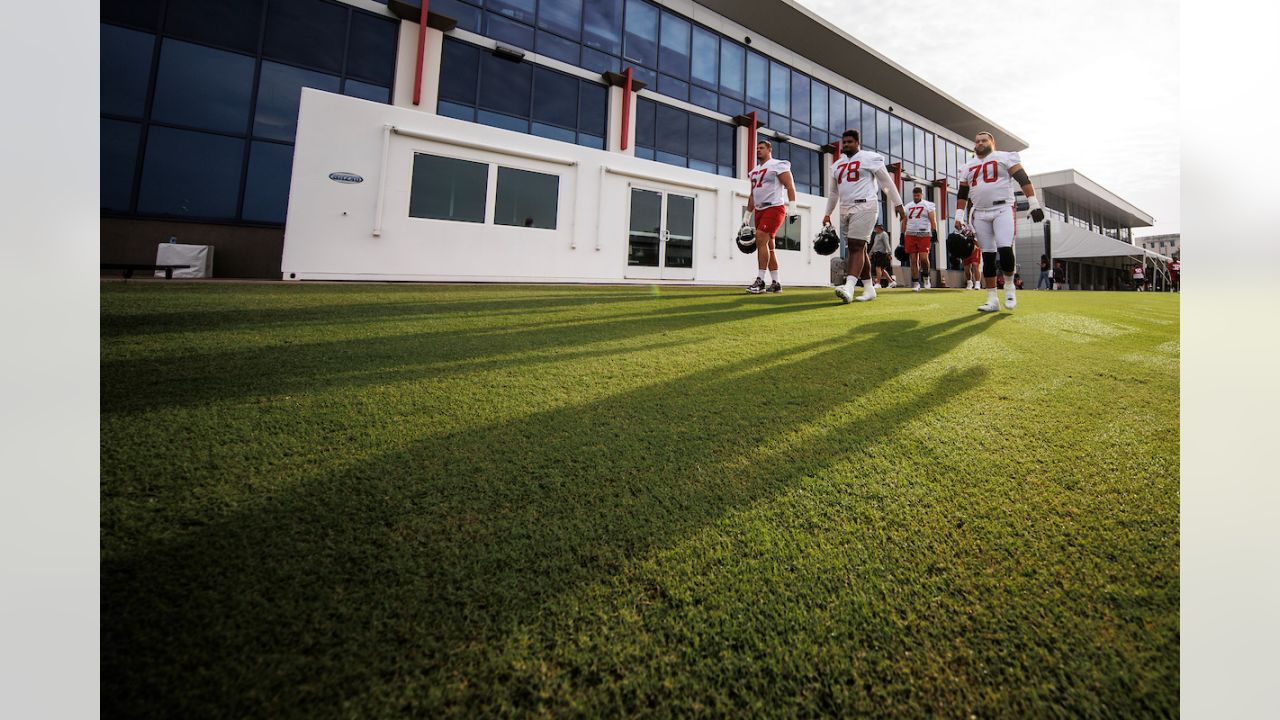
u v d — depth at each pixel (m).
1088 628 0.70
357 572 0.77
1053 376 2.11
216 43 8.18
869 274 5.42
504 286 6.07
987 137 4.50
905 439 1.39
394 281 6.35
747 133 13.76
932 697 0.60
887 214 17.72
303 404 1.49
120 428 1.24
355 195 6.10
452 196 6.77
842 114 16.91
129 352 1.98
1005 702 0.60
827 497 1.06
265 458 1.13
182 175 8.01
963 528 0.95
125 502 0.92
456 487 1.04
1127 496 1.08
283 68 8.61
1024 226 22.09
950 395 1.82
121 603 0.68
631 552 0.85
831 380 1.98
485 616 0.70
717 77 13.73
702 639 0.68
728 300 5.05
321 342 2.32
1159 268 22.42
